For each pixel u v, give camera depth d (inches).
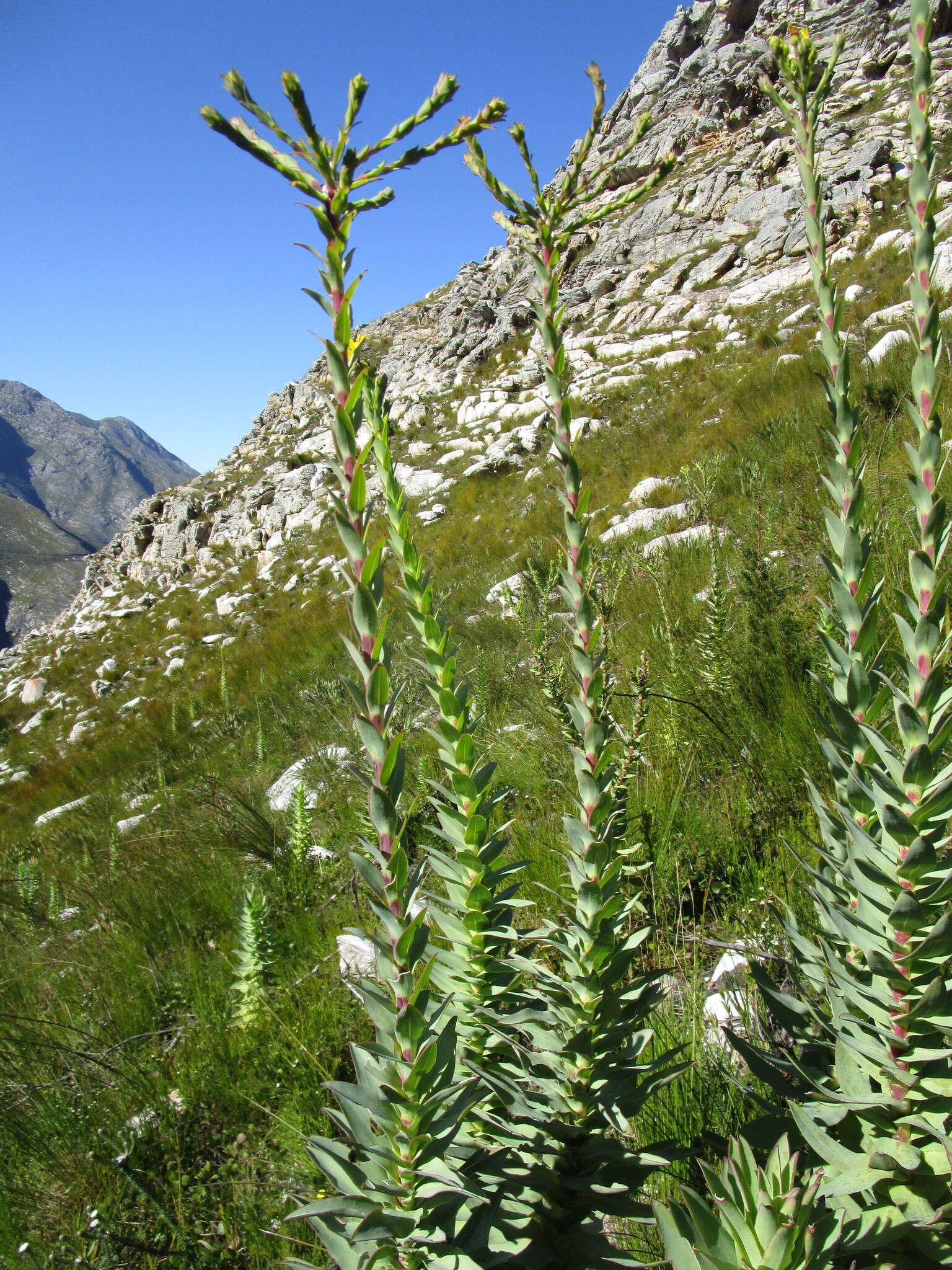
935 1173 37.5
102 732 601.9
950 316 275.6
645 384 682.8
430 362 1072.2
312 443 1093.8
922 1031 37.8
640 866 51.4
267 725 338.6
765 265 843.4
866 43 1083.3
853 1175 38.3
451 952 48.6
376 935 34.2
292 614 676.7
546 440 702.5
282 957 132.6
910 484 36.1
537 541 387.9
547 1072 46.0
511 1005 49.6
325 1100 96.0
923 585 36.1
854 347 409.4
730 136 1059.3
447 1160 40.6
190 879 188.9
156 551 1074.1
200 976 141.1
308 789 225.6
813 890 42.6
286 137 28.1
